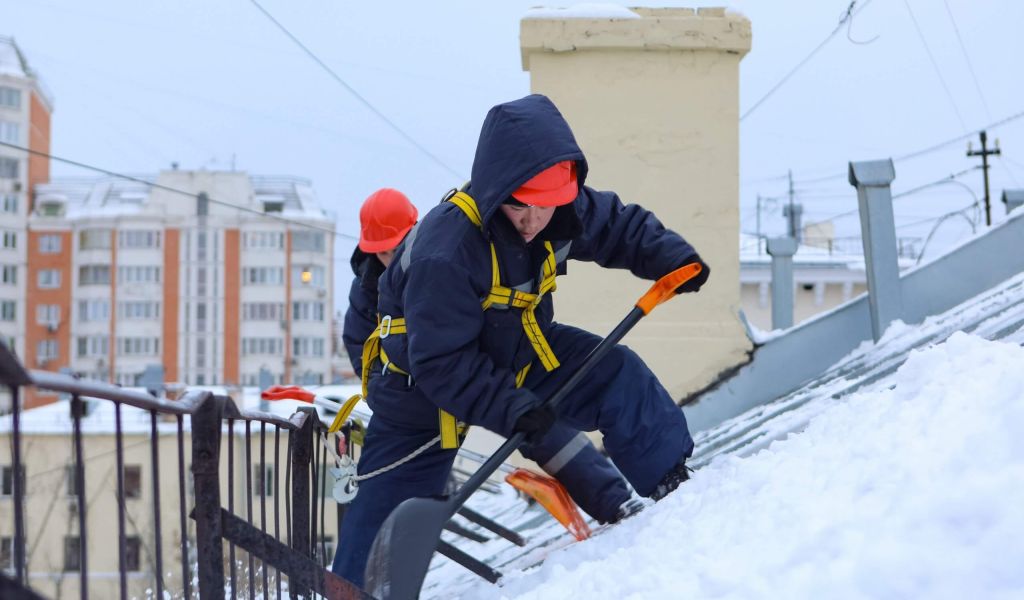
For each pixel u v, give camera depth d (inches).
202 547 87.9
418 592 102.7
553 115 111.1
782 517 81.2
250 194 2479.1
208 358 2439.7
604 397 120.6
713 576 76.7
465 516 166.1
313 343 2468.0
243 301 2453.2
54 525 847.1
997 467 71.5
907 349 183.2
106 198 2503.7
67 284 2447.1
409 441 130.0
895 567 67.8
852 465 83.9
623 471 121.0
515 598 95.5
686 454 120.3
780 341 225.1
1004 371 82.7
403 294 118.0
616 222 127.4
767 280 819.4
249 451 112.2
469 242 112.0
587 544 105.8
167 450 866.1
